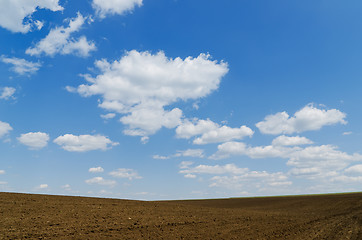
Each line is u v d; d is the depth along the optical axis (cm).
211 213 2898
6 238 1305
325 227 2205
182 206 3288
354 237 1719
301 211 4100
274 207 5084
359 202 4928
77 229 1578
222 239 1622
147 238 1523
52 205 2278
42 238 1348
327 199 5894
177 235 1655
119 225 1797
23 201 2319
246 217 2791
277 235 1800
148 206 2922
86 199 2938
